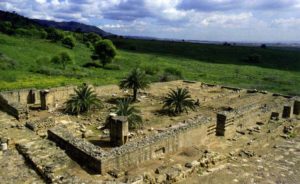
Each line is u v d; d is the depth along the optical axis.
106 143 21.80
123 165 16.00
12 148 17.81
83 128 24.88
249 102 36.66
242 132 23.50
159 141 17.72
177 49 145.12
